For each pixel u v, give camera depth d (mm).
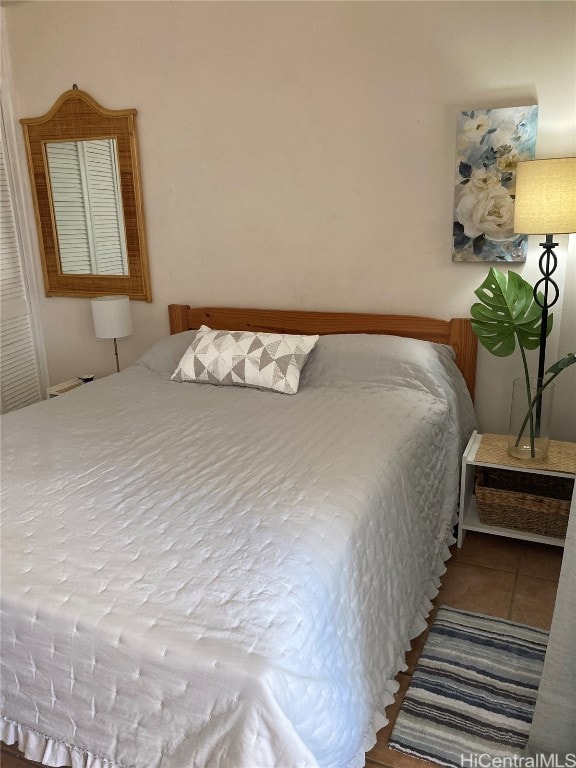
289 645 1199
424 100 2660
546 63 2443
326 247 3000
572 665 1442
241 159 3061
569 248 2516
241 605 1263
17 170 3576
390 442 2045
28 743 1388
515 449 2418
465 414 2723
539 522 2420
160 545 1467
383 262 2904
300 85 2857
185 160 3176
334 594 1424
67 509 1654
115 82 3213
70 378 3854
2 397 3641
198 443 2090
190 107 3094
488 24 2492
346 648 1454
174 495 1708
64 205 3516
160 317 3486
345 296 3021
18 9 3312
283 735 1085
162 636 1196
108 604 1280
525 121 2477
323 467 1855
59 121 3377
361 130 2797
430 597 2195
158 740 1209
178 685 1168
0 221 3525
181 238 3303
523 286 2393
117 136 3264
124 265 3465
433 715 1723
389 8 2627
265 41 2869
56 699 1314
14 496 1739
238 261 3207
